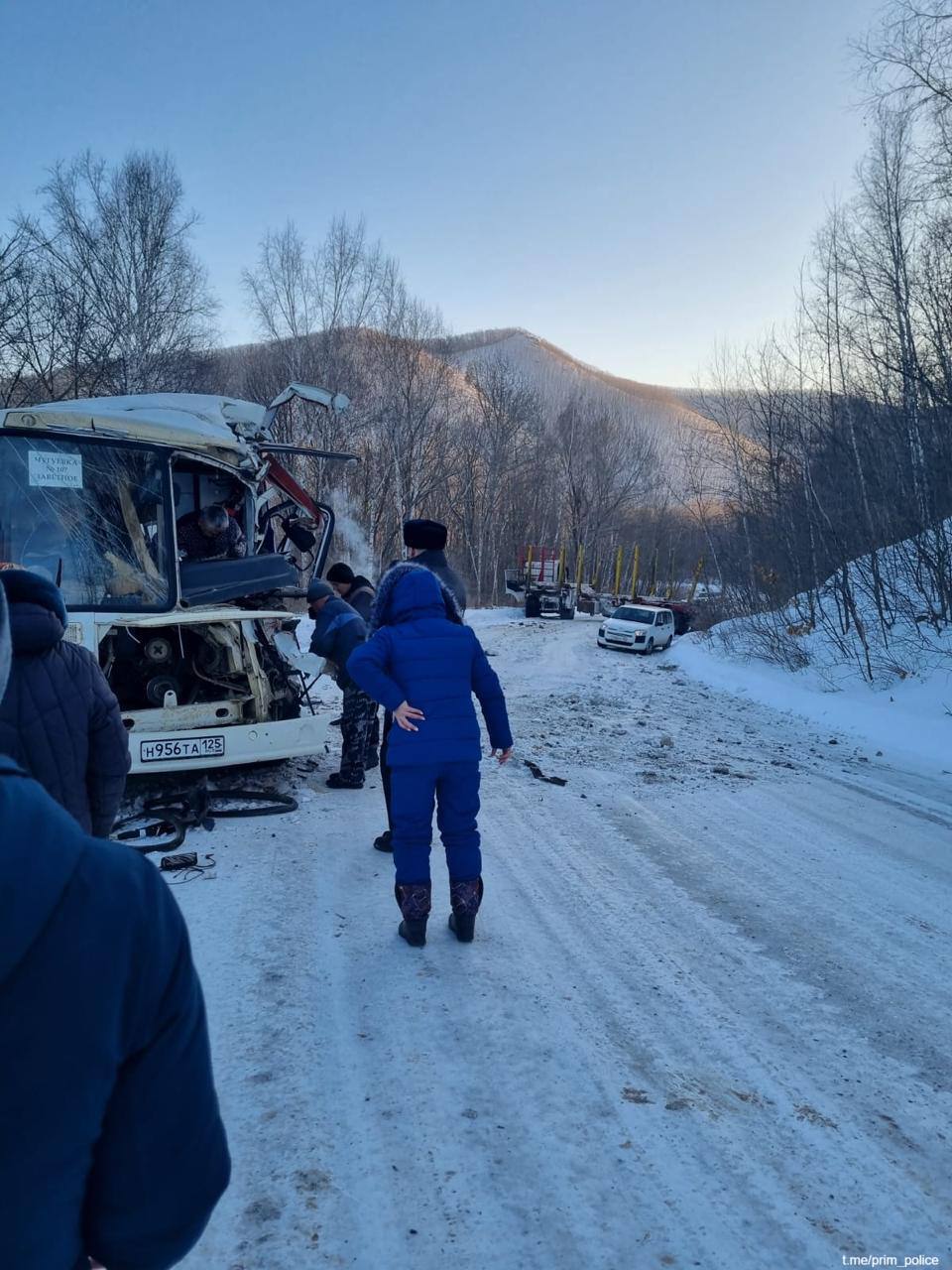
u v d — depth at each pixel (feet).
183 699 21.80
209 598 22.09
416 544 18.80
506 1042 11.71
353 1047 11.44
